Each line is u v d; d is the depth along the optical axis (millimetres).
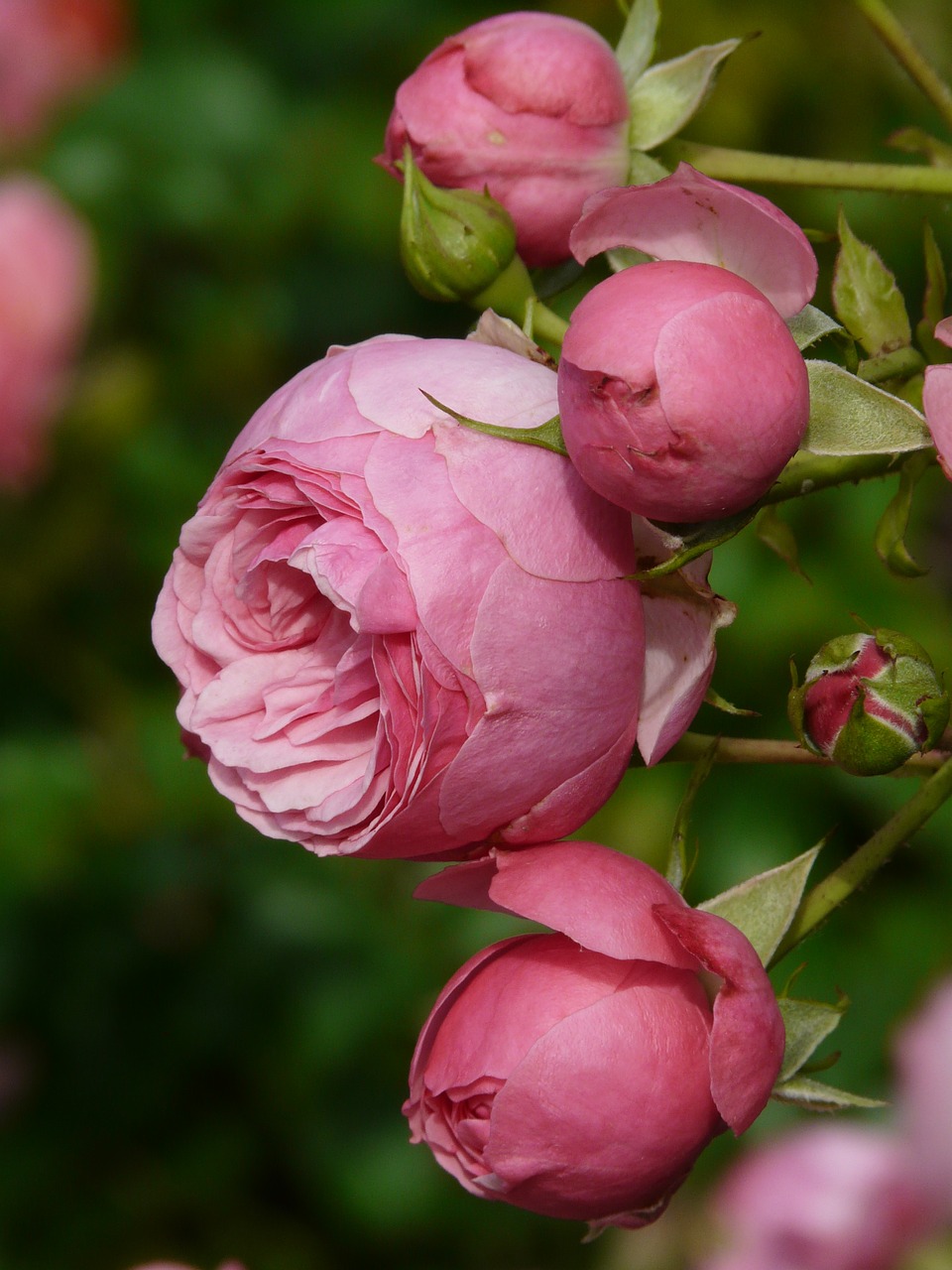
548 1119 582
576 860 591
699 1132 587
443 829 589
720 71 638
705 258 598
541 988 587
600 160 635
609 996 585
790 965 830
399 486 581
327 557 581
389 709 583
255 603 605
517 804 588
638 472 573
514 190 632
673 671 597
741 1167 752
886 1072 810
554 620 582
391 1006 888
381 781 589
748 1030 581
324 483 584
